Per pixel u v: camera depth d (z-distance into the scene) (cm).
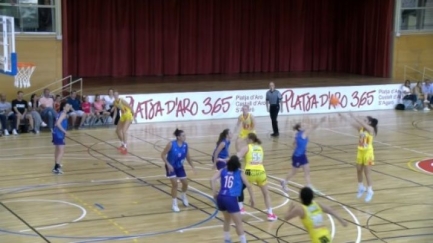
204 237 1145
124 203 1352
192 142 2008
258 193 1445
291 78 2956
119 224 1211
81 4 2803
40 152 1834
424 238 1149
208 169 1664
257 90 2505
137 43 2941
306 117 2522
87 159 1755
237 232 1071
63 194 1415
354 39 3209
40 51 2295
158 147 1922
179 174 1296
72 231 1166
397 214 1298
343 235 1165
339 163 1755
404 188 1504
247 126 1659
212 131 2198
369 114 2633
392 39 2998
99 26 2856
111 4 2862
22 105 2112
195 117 2412
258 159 1248
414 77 3053
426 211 1318
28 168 1645
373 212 1310
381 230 1195
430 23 3047
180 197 1398
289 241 1126
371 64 3114
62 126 1583
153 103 2342
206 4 3058
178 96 2375
